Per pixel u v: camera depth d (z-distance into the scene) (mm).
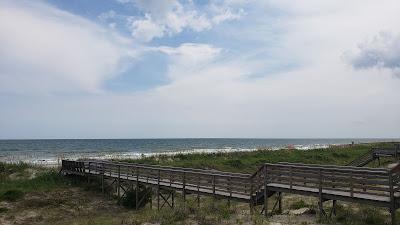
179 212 15938
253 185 16656
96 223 16375
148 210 19984
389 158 36875
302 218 14508
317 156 40219
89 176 26859
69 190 25250
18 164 32156
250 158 39000
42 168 31859
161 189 22859
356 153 43344
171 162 35969
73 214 20469
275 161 36906
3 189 23453
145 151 76438
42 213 20312
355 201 13508
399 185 12531
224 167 33781
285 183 15875
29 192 23656
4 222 18312
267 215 15656
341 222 13570
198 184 18953
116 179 24516
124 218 17188
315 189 14953
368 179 13336
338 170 14195
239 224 13617
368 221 13477
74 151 77750
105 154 64500
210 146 111750
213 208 16812
